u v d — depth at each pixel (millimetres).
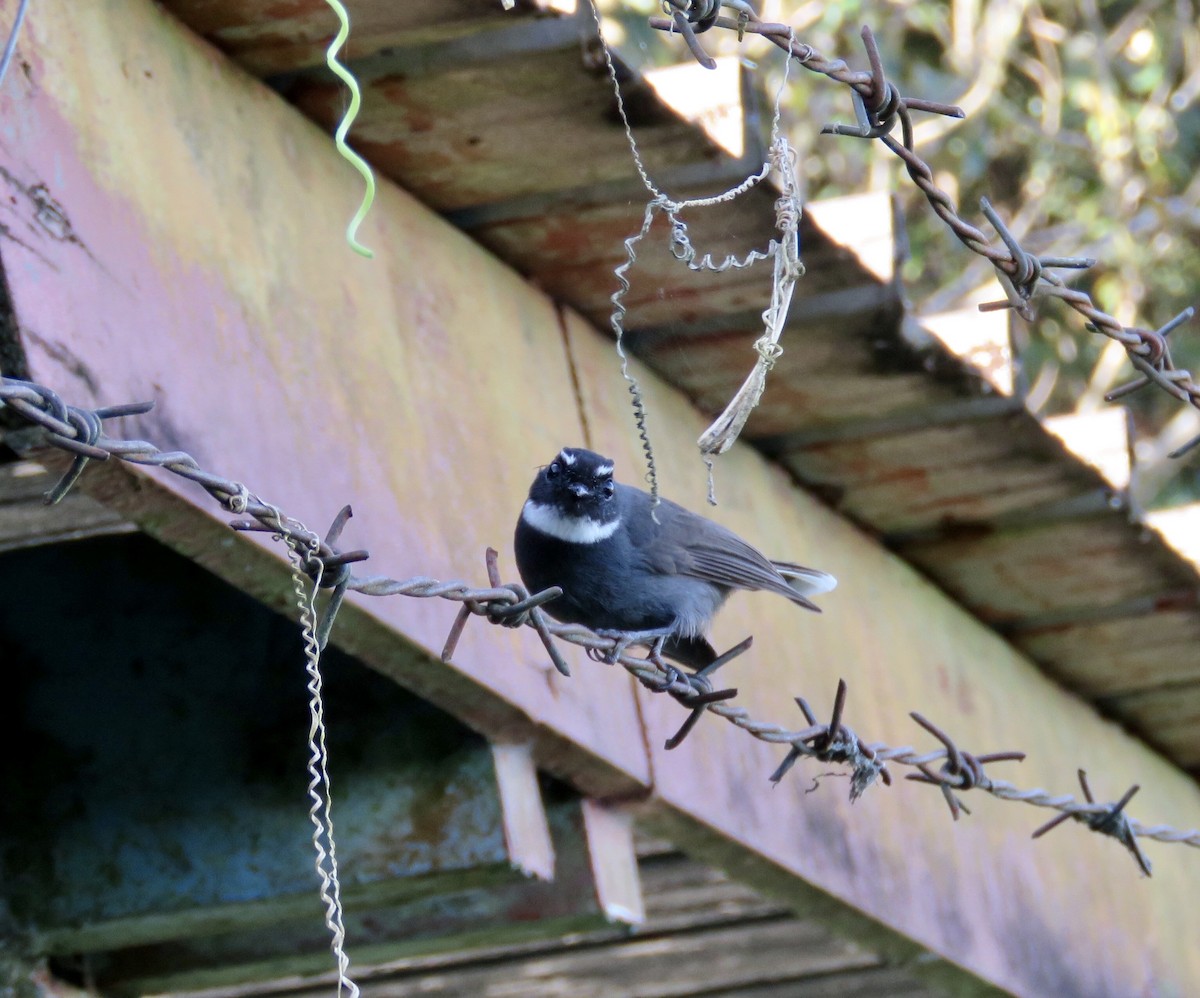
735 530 11742
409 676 8406
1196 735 17016
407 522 8648
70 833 9039
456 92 9148
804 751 8219
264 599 7785
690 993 13133
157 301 7418
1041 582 14125
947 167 26953
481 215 10242
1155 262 27500
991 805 13852
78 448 5602
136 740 9156
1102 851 15453
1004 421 12031
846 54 26750
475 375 9844
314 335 8531
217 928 9125
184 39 8422
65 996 9266
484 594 6676
